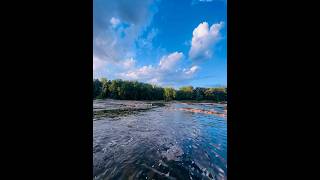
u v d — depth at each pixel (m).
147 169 8.66
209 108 56.62
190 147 12.70
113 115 29.44
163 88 118.62
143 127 19.55
